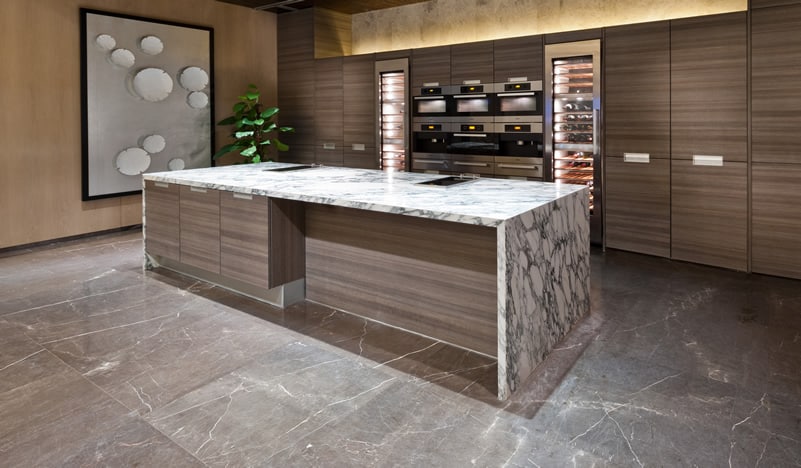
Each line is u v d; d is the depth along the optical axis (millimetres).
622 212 5129
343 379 2646
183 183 3941
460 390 2537
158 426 2230
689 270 4523
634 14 5426
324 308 3633
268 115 6828
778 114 4129
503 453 2041
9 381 2615
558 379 2633
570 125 5422
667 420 2250
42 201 5453
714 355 2871
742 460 1971
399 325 3273
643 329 3240
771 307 3594
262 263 3529
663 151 4793
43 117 5383
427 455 2033
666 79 4703
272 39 7500
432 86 6266
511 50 5625
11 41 5105
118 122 5922
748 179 4336
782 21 4035
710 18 4406
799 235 4129
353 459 2010
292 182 3637
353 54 7707
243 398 2461
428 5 6855
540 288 2756
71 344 3051
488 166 5965
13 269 4590
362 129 6902
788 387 2512
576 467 1951
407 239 3160
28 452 2049
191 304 3715
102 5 5703
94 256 5039
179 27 6348
